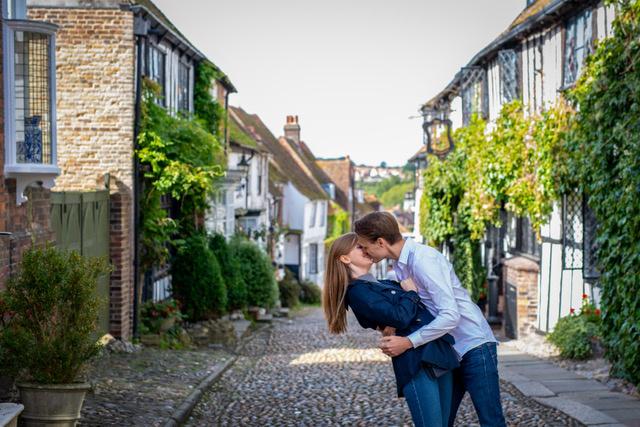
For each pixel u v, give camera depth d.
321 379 11.05
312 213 46.78
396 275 4.89
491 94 19.16
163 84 16.23
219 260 20.09
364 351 14.40
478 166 17.55
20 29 8.02
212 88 20.25
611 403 8.22
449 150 22.19
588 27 12.75
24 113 8.61
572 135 11.63
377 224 4.72
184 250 16.08
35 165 8.09
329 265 4.77
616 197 9.12
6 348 6.32
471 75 20.64
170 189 14.17
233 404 9.34
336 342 16.38
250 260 22.98
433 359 4.57
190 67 18.69
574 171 11.12
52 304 6.43
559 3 13.12
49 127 8.55
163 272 16.61
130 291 13.51
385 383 10.49
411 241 4.79
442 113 26.09
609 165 9.36
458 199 21.08
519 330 15.40
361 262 4.76
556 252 14.26
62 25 13.59
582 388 9.22
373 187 147.00
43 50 8.70
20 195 8.22
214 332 16.33
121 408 8.00
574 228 13.48
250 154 32.25
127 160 13.60
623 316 9.07
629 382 9.17
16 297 6.48
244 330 17.64
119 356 11.80
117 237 12.91
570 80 13.57
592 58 9.95
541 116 14.62
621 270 9.03
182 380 10.23
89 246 11.65
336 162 65.06
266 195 36.66
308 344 16.03
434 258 4.70
